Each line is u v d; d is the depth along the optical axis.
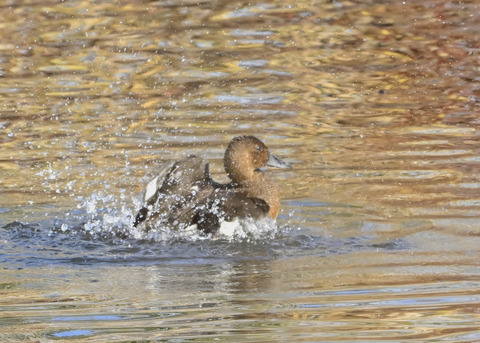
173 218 10.62
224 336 7.43
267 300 8.36
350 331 7.51
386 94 17.22
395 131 15.16
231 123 15.55
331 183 12.67
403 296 8.35
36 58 19.19
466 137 14.72
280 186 12.62
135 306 8.26
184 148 14.31
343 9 21.98
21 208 11.82
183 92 17.28
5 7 21.98
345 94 17.25
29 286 8.99
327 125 15.49
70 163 13.73
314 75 18.23
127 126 15.52
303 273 9.22
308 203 11.87
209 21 21.34
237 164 11.44
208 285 8.89
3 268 9.63
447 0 22.22
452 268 9.20
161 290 8.76
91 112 16.28
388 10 21.86
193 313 8.05
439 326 7.58
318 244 10.28
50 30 20.72
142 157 13.95
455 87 17.50
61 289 8.88
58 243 10.49
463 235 10.37
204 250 10.16
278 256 9.89
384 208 11.53
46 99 17.00
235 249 10.16
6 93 17.31
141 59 19.11
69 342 7.36
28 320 7.92
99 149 14.38
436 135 14.88
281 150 14.19
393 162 13.52
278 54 19.42
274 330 7.57
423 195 11.98
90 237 10.67
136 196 12.34
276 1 22.59
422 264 9.38
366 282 8.83
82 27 20.94
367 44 19.97
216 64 18.84
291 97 17.00
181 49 19.64
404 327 7.55
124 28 20.88
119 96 17.12
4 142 14.80
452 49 19.48
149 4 22.33
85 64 18.88
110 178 13.07
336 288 8.66
